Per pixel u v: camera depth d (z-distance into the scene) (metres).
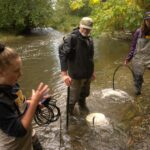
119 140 4.51
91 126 4.95
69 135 4.71
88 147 4.37
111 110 5.60
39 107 2.67
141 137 4.57
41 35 20.66
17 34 21.61
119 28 12.01
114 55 11.16
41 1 24.17
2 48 2.22
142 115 5.33
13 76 2.24
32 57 11.59
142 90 6.60
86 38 5.05
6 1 22.30
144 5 10.49
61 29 24.53
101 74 8.19
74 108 5.67
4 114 2.18
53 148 4.37
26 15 22.48
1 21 22.12
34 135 3.44
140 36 6.10
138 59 6.16
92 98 6.16
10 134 2.21
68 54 4.99
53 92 6.78
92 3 11.59
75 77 5.09
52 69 9.18
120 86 7.00
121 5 10.52
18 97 2.41
